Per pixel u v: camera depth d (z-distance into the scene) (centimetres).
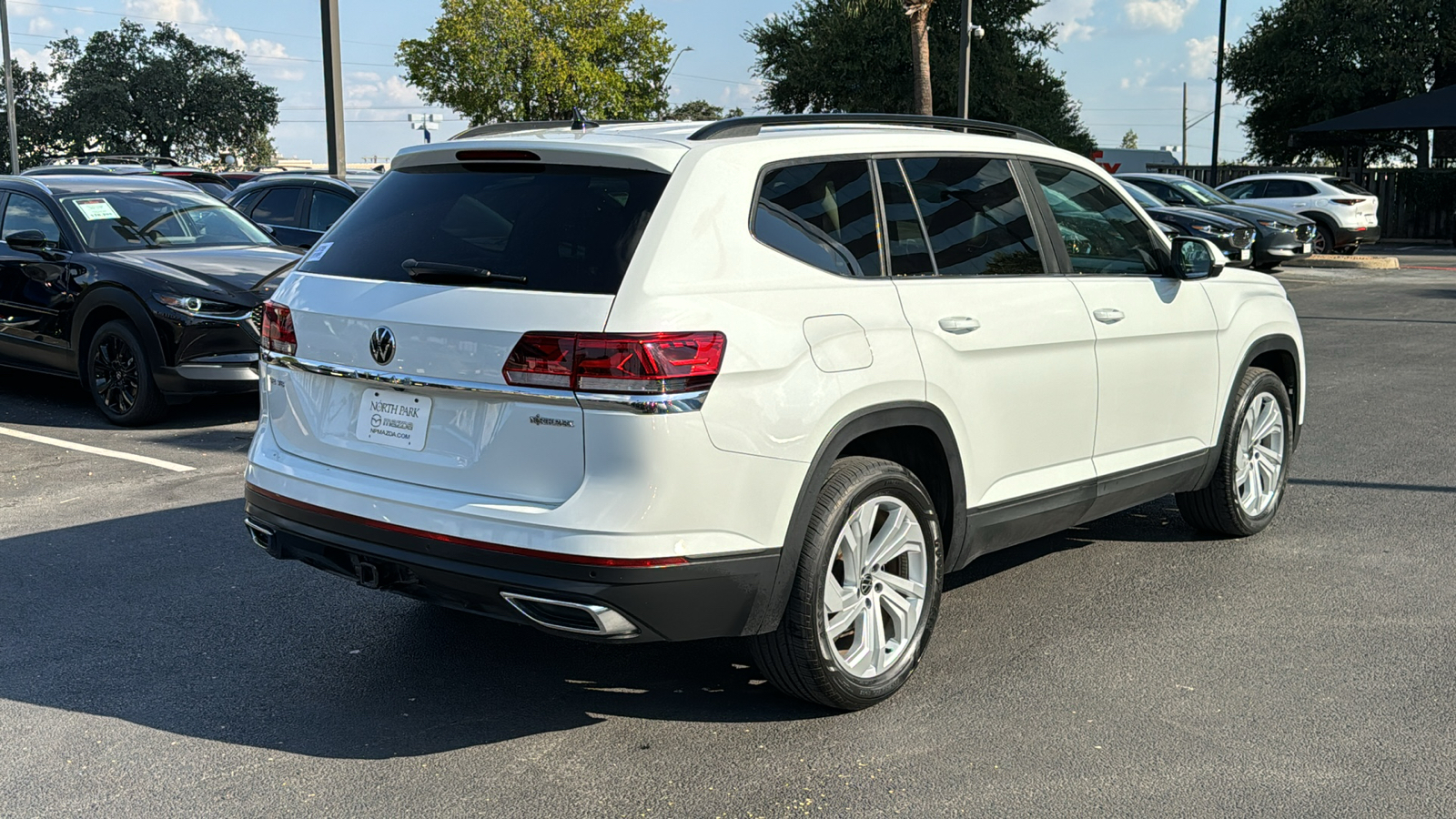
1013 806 317
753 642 362
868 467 367
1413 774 333
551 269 331
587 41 5225
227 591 493
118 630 450
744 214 349
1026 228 438
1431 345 1220
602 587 317
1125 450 477
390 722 372
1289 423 577
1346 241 2400
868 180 389
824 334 352
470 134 405
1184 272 492
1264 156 4269
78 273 853
